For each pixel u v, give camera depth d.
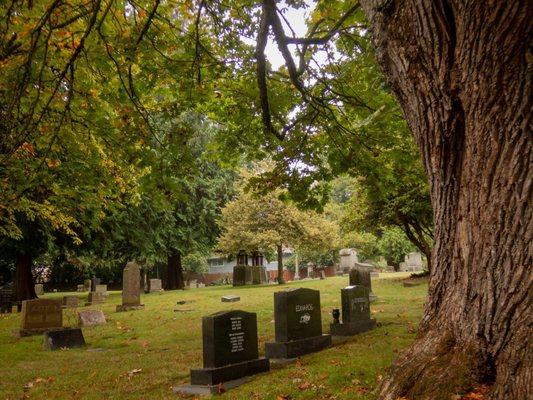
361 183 11.41
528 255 3.16
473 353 3.51
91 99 9.72
